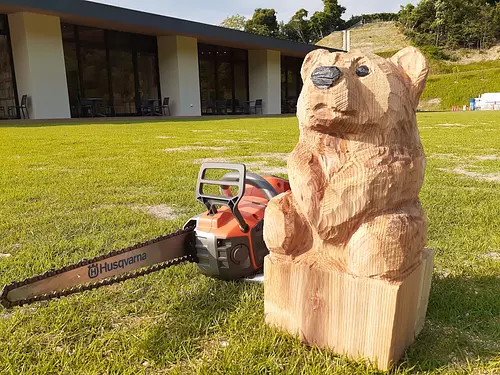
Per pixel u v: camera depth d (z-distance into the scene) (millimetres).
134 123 17844
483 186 5168
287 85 32562
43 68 18203
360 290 1714
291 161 1886
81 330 2070
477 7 68312
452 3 66625
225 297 2348
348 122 1690
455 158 7691
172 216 4105
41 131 13195
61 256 3006
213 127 15797
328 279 1792
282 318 1972
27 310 2271
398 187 1719
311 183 1784
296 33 80438
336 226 1765
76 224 3764
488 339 1960
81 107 20719
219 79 27719
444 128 15266
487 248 3090
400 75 1804
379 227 1669
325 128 1773
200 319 2141
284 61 31969
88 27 20703
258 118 23297
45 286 1745
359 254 1700
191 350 1895
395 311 1650
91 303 2324
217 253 2320
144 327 2086
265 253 2516
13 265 2826
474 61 60906
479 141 10523
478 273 2637
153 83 24188
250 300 2281
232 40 24953
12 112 18844
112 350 1903
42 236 3471
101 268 1943
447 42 65688
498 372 1724
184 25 22156
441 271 2717
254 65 29016
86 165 7020
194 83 24531
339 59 1776
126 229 3643
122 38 22234
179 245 2326
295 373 1702
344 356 1783
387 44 68562
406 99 1773
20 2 16281
